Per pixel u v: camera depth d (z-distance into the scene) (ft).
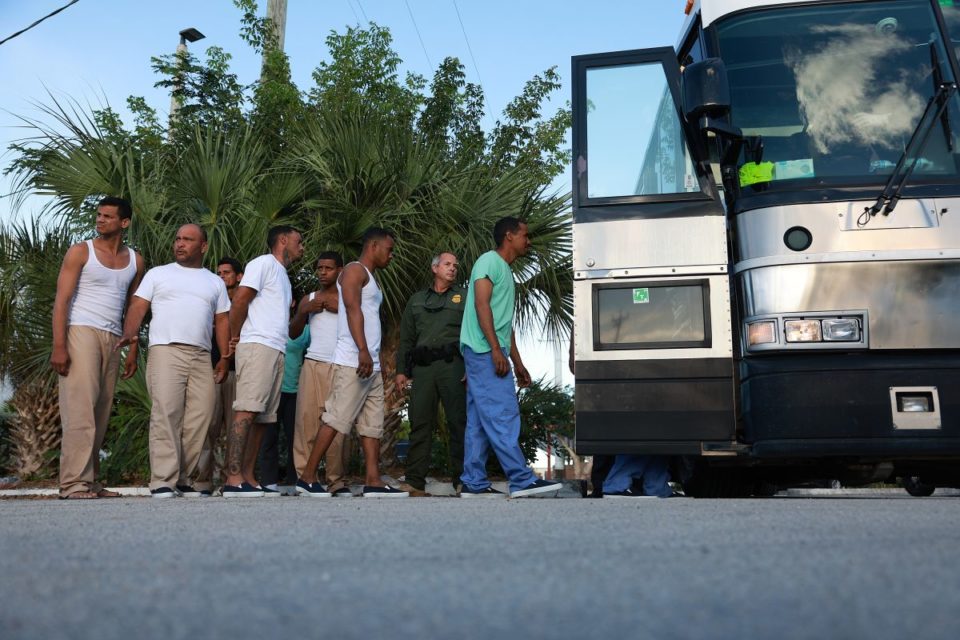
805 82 15.25
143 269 18.99
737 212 14.74
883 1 15.75
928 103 14.87
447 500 14.32
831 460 14.76
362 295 18.20
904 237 13.97
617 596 4.19
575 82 16.10
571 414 30.71
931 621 3.55
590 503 12.02
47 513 10.73
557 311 28.99
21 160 26.91
